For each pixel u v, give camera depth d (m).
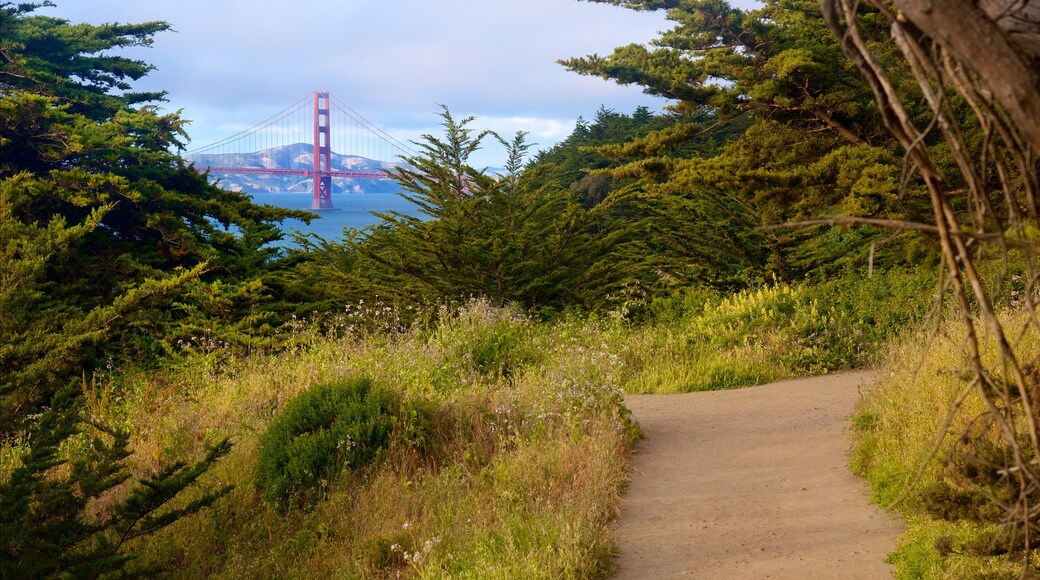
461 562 6.07
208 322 16.02
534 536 6.22
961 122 11.66
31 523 5.25
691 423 10.80
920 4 1.33
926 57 1.48
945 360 8.16
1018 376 1.55
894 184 13.02
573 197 22.03
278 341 15.46
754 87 15.88
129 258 17.89
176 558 7.01
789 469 8.18
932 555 5.04
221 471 8.42
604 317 19.50
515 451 8.71
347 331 14.71
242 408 10.25
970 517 3.65
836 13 1.54
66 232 13.21
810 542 6.00
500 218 21.67
